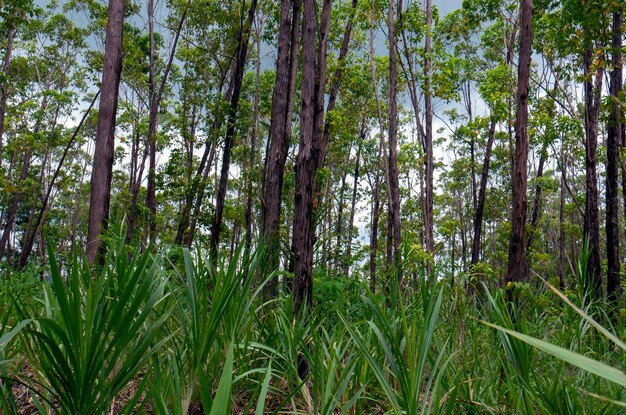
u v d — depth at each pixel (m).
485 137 22.09
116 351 2.06
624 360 2.89
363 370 2.87
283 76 8.40
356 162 26.86
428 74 14.84
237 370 2.77
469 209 27.08
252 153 18.22
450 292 3.43
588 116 11.59
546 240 23.47
